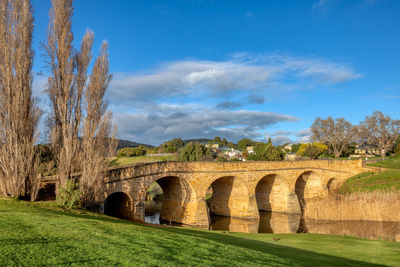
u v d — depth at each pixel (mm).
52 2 27781
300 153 109125
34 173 25609
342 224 36625
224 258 12336
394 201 37062
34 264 8922
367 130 93062
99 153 28078
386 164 63594
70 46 27953
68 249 10648
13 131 24391
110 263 9758
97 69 28719
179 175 39750
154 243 13281
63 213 20156
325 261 15242
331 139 99938
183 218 41688
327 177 58188
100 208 30953
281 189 52438
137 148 117188
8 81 24484
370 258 16875
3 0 24891
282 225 41219
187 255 11969
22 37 25484
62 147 27281
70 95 27609
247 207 45125
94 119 28234
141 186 36031
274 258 13992
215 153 131250
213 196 50688
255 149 108000
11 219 14414
